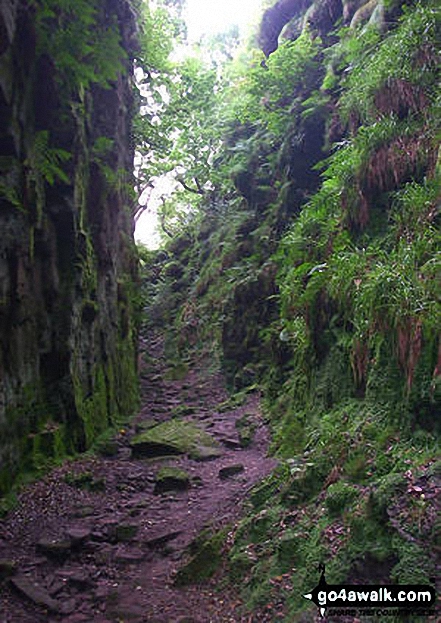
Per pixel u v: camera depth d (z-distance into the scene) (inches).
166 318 773.9
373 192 266.2
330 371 251.6
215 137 755.4
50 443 282.0
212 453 314.7
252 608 149.2
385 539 137.1
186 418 424.2
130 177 520.4
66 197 313.6
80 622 163.0
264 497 207.6
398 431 180.2
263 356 487.8
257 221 582.9
